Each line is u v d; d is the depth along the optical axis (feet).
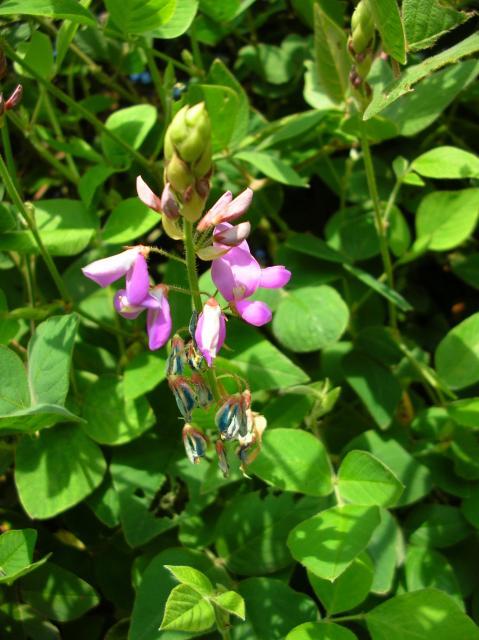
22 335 0.54
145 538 0.44
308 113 0.55
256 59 0.65
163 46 0.70
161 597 0.41
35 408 0.39
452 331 0.50
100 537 0.50
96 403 0.48
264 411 0.48
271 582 0.42
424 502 0.51
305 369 0.56
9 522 0.50
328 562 0.37
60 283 0.51
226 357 0.48
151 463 0.47
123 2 0.45
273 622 0.41
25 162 0.66
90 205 0.53
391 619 0.39
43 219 0.52
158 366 0.48
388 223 0.54
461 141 0.63
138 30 0.48
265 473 0.42
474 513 0.45
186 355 0.35
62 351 0.42
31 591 0.45
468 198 0.52
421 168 0.51
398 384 0.51
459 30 0.60
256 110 0.67
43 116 0.64
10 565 0.39
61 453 0.46
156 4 0.45
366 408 0.54
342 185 0.59
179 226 0.35
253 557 0.43
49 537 0.50
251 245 0.64
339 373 0.54
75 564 0.49
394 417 0.51
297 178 0.51
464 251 0.62
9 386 0.42
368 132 0.52
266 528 0.44
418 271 0.66
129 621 0.47
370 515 0.38
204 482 0.44
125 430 0.47
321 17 0.50
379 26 0.39
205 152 0.30
